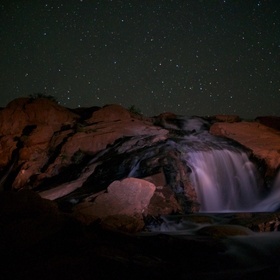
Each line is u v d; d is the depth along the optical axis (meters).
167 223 8.18
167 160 10.71
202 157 11.65
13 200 5.82
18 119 14.86
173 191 10.04
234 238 6.98
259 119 16.75
